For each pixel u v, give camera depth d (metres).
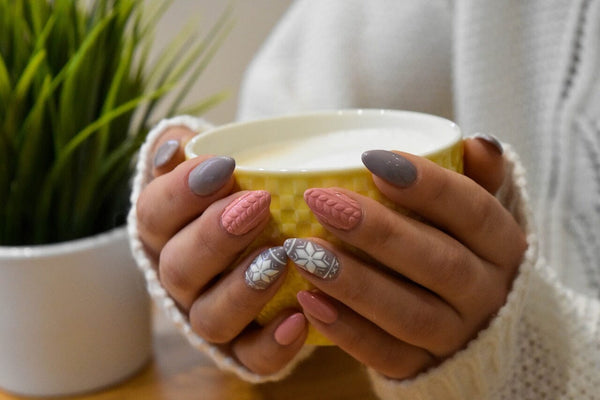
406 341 0.33
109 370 0.47
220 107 0.81
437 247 0.31
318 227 0.30
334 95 0.59
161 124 0.41
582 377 0.39
